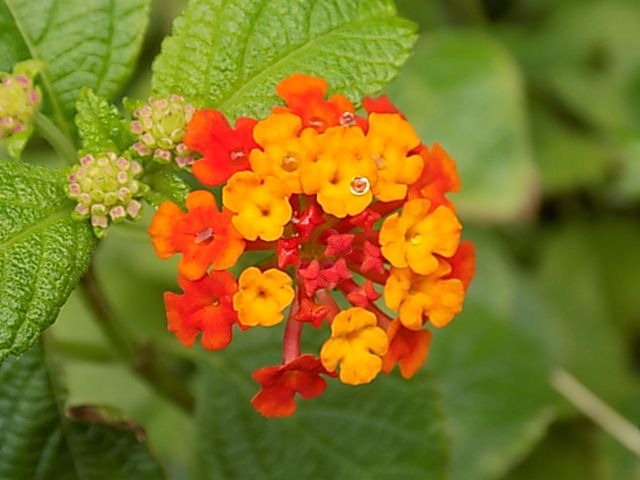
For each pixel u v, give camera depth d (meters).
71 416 0.25
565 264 0.35
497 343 0.31
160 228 0.22
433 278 0.22
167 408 0.31
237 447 0.27
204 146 0.22
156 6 0.34
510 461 0.31
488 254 0.34
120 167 0.22
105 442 0.25
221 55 0.23
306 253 0.22
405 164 0.22
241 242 0.22
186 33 0.23
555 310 0.34
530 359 0.31
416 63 0.34
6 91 0.23
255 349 0.27
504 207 0.33
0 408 0.25
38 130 0.24
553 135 0.36
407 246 0.22
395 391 0.27
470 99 0.33
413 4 0.37
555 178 0.35
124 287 0.32
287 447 0.27
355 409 0.27
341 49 0.23
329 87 0.23
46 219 0.22
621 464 0.32
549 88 0.37
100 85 0.24
